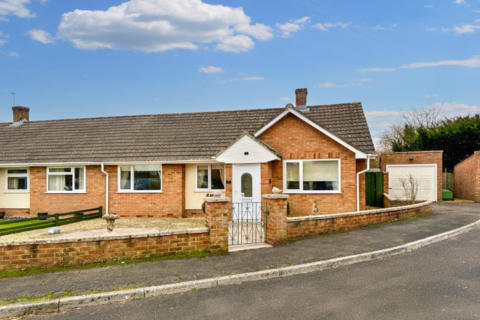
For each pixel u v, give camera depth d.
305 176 13.50
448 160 22.14
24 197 16.30
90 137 17.44
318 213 13.21
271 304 5.32
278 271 6.70
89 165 15.38
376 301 5.27
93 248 7.41
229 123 16.84
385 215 11.30
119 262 7.41
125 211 14.96
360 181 13.57
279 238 8.78
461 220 11.73
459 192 20.02
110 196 15.12
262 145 12.67
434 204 17.14
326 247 8.23
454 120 24.72
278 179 13.64
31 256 7.20
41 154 16.27
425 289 5.68
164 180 14.70
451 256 7.60
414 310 4.90
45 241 7.22
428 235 9.34
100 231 11.69
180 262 7.33
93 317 5.12
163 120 18.36
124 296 5.74
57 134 18.34
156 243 7.76
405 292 5.58
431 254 7.82
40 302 5.43
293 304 5.29
